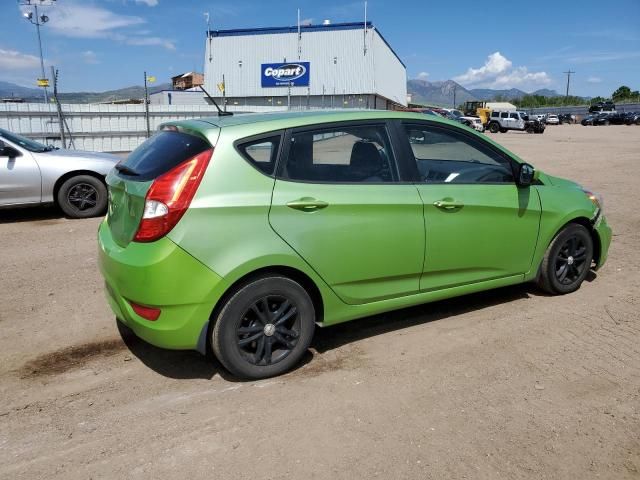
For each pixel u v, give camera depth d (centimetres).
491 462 271
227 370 349
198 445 287
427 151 411
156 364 379
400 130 399
